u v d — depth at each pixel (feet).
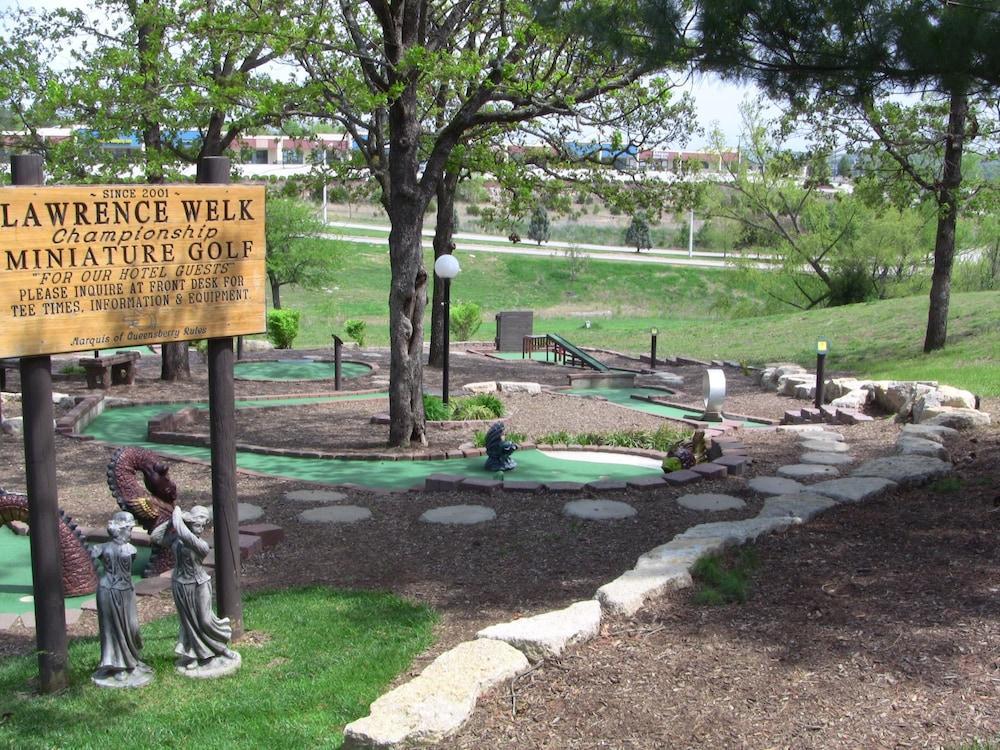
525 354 92.73
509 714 16.21
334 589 24.18
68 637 21.74
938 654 17.44
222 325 20.22
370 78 43.19
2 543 29.53
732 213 132.77
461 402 53.42
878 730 14.88
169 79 47.85
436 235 74.84
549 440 44.55
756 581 22.44
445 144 42.11
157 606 23.86
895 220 121.70
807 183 87.15
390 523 30.42
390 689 18.16
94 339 18.47
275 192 73.61
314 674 18.90
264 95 41.32
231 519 20.81
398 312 43.04
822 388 53.47
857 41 25.49
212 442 20.61
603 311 172.55
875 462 33.17
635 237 251.19
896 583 21.63
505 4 43.37
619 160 51.70
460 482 34.42
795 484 33.71
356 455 42.11
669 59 27.25
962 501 28.48
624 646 18.76
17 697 18.24
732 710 15.87
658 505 31.71
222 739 16.28
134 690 18.44
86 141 51.19
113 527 18.72
